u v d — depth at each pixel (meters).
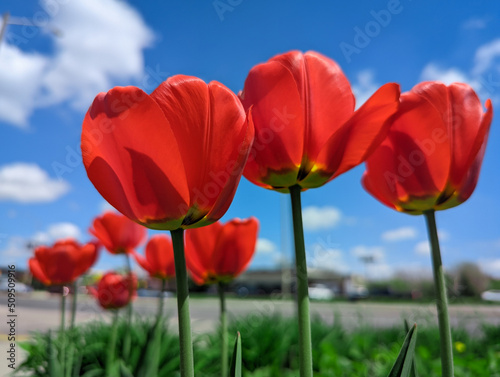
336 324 1.30
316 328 1.19
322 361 0.88
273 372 0.88
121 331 0.81
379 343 1.19
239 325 1.08
